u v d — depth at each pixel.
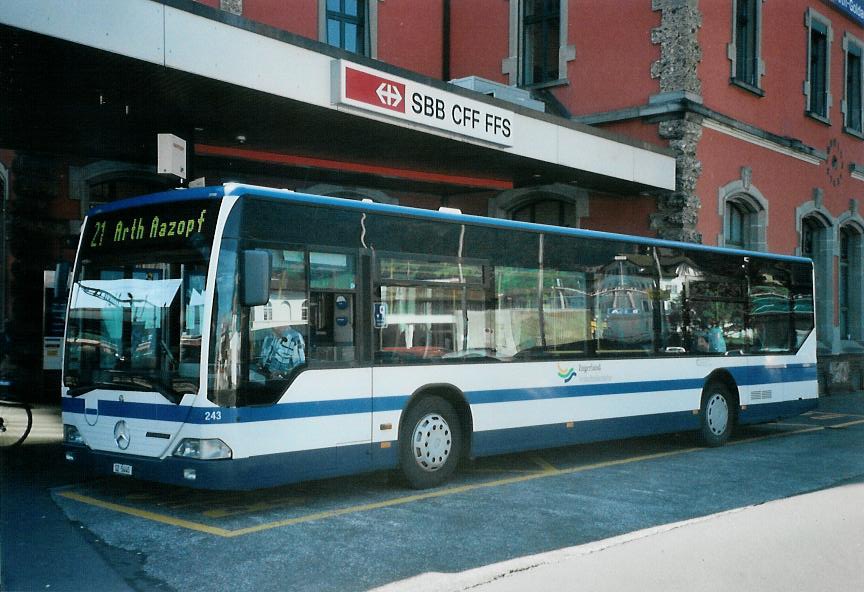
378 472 9.72
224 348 7.15
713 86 17.28
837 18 22.23
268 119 11.22
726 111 17.69
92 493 8.27
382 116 11.35
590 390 10.44
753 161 18.59
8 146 12.48
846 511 7.91
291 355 7.60
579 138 14.63
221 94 9.98
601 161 15.00
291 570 5.87
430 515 7.52
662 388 11.43
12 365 12.77
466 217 9.26
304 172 14.97
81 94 10.00
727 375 12.52
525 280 9.81
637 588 5.59
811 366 14.02
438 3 18.73
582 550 6.45
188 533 6.81
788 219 19.89
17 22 7.71
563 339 10.19
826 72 21.72
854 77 23.48
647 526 7.28
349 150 13.44
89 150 12.80
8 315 12.79
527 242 9.88
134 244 7.81
